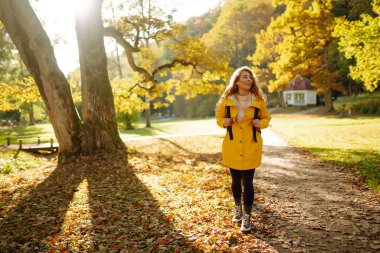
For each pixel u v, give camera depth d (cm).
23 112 4544
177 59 1898
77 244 402
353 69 1502
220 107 430
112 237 420
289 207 527
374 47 1352
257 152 414
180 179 770
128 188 692
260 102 414
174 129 3142
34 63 1095
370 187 621
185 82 2066
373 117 3178
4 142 1994
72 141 1172
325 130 2017
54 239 419
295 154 1162
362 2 2931
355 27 1392
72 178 838
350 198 565
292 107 5406
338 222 450
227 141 421
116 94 1967
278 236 406
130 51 1694
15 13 1043
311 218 470
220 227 434
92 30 1184
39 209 561
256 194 617
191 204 547
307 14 2777
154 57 2097
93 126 1212
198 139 2039
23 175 945
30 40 1068
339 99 5116
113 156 1156
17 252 389
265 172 846
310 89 5769
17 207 576
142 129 3250
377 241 381
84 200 604
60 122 1155
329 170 834
